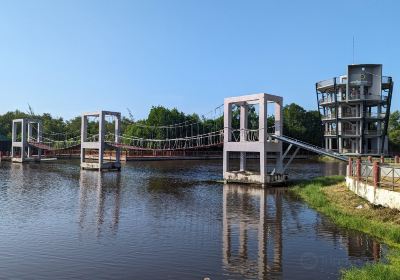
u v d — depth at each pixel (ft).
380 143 296.51
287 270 55.06
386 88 299.38
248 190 143.43
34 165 285.84
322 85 312.71
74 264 57.62
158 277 52.42
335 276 52.60
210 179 187.11
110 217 92.63
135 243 69.31
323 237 72.38
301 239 71.61
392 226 73.20
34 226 82.64
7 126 481.87
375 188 87.51
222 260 59.72
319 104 324.80
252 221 87.81
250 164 304.91
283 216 92.99
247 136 174.91
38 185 159.22
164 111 413.18
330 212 92.07
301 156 398.83
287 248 65.92
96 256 61.52
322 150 159.02
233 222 86.84
